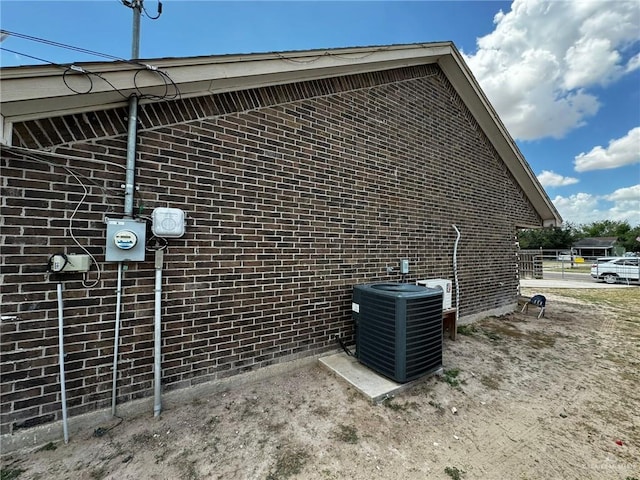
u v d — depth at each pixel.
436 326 3.39
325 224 3.77
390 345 3.12
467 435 2.41
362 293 3.53
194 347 2.81
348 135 4.03
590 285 13.53
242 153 3.10
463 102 5.94
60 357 2.19
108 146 2.43
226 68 2.84
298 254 3.51
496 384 3.34
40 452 2.07
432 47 4.88
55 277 2.22
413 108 4.95
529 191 7.49
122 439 2.22
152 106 2.63
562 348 4.62
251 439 2.26
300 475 1.92
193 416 2.54
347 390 3.03
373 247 4.29
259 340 3.21
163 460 2.02
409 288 3.56
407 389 3.09
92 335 2.36
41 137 2.18
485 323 5.95
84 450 2.10
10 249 2.07
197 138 2.84
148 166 2.59
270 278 3.29
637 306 8.20
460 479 1.93
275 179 3.34
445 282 4.79
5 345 2.05
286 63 3.25
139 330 2.55
